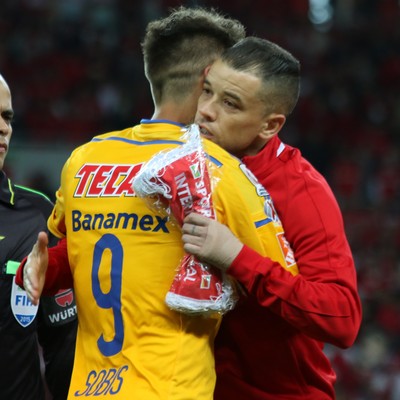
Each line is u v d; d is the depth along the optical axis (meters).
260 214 8.86
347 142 60.25
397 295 43.88
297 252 9.13
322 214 9.13
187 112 9.41
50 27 63.16
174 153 8.45
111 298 8.69
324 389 9.84
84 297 8.95
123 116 57.22
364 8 71.94
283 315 8.70
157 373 8.34
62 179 9.39
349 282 8.88
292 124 60.41
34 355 10.95
